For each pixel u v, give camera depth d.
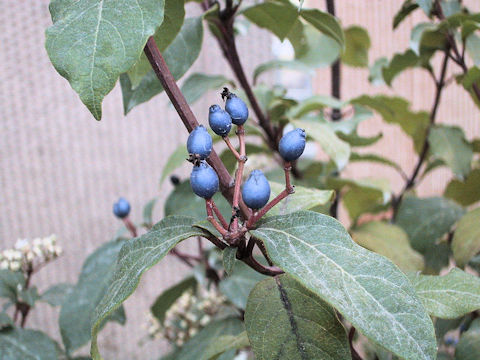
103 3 0.11
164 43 0.16
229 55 0.24
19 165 0.41
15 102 0.40
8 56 0.39
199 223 0.13
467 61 0.36
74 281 0.45
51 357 0.22
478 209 0.21
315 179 0.28
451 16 0.22
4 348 0.22
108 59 0.11
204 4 0.22
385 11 0.39
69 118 0.42
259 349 0.13
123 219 0.21
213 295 0.30
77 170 0.44
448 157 0.26
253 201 0.11
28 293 0.24
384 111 0.30
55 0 0.12
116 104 0.43
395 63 0.25
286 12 0.21
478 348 0.16
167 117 0.45
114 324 0.47
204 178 0.12
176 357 0.23
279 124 0.24
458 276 0.15
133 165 0.45
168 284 0.47
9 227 0.42
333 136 0.22
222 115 0.12
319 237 0.12
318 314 0.13
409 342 0.10
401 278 0.11
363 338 0.26
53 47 0.11
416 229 0.27
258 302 0.14
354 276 0.11
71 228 0.44
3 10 0.38
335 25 0.20
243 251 0.13
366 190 0.29
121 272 0.12
